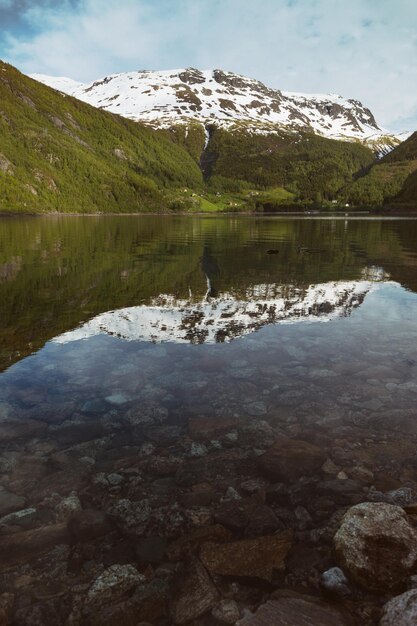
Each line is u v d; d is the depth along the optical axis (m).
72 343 9.77
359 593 3.58
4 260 24.38
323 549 4.04
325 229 61.81
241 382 7.68
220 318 11.99
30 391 7.27
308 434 6.00
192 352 9.24
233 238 44.62
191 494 4.80
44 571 3.82
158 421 6.38
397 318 11.91
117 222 97.81
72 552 4.03
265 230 61.00
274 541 4.11
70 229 63.38
